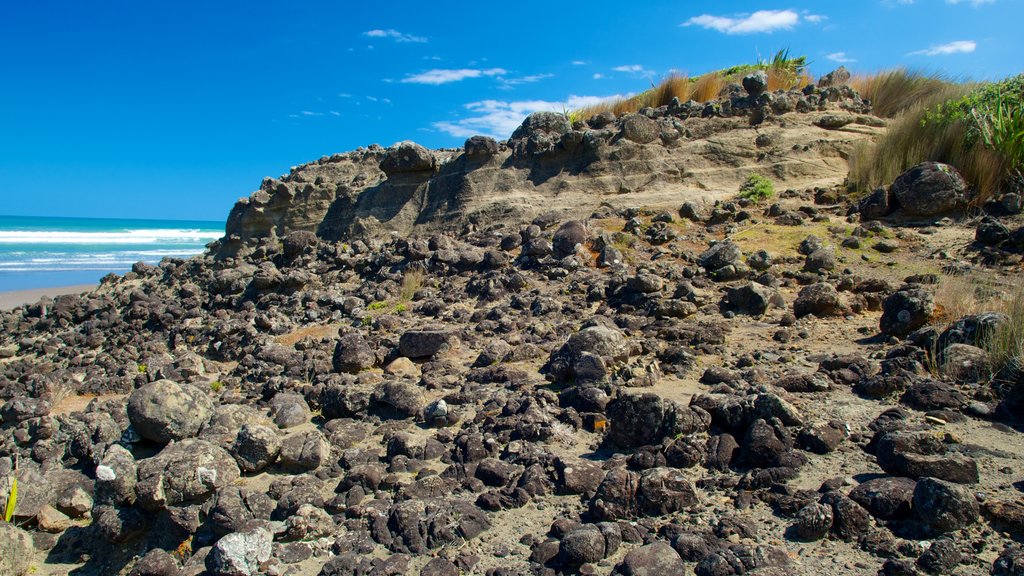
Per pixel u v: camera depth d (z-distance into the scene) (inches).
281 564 150.1
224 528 166.1
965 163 378.6
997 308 239.3
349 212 534.0
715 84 548.1
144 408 208.5
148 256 1432.1
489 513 161.6
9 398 323.9
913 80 521.0
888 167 404.8
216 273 509.0
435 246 431.8
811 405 198.7
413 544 151.3
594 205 443.5
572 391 215.8
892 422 181.5
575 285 345.7
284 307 402.9
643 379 226.1
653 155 462.9
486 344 292.2
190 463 175.8
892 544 134.2
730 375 222.7
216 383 293.1
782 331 263.9
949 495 136.1
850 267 329.4
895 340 245.1
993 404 186.9
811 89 521.7
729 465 171.9
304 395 253.3
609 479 158.2
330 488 182.2
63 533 190.9
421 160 503.2
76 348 401.7
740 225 394.3
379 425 222.2
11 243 1830.7
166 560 156.9
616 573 133.1
